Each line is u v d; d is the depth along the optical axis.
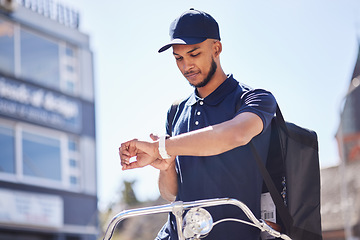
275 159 2.63
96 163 25.56
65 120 24.84
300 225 2.54
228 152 2.56
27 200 22.75
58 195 23.78
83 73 26.09
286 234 2.49
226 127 2.34
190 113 2.71
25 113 23.52
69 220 23.89
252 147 2.47
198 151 2.31
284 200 2.61
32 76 24.27
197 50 2.56
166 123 2.87
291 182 2.53
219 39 2.63
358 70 13.63
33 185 23.06
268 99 2.48
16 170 22.73
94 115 26.17
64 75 25.47
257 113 2.42
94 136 25.80
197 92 2.74
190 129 2.68
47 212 23.22
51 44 25.30
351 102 17.36
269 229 2.31
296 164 2.56
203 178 2.58
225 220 2.31
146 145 2.36
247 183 2.54
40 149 23.84
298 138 2.59
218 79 2.67
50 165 24.00
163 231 2.79
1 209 21.77
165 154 2.34
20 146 23.12
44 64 24.88
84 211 24.48
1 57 23.47
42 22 25.14
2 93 22.84
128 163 2.41
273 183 2.45
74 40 26.00
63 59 25.67
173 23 2.61
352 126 18.05
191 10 2.63
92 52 26.72
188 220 2.25
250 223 2.31
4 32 23.80
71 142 25.06
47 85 24.61
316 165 2.62
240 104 2.57
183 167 2.66
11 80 23.25
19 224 22.20
